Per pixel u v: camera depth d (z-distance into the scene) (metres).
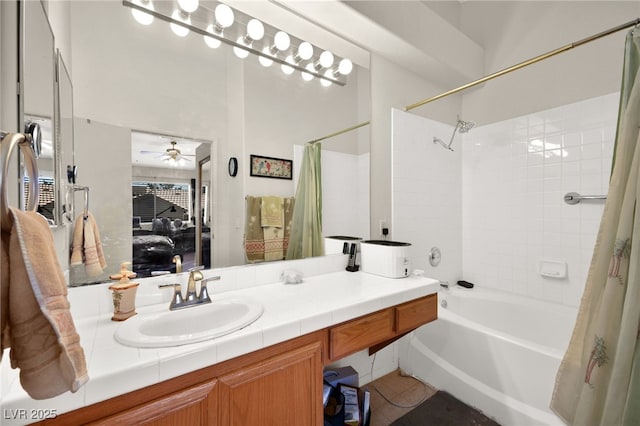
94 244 1.07
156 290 1.13
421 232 2.29
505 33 2.35
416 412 1.62
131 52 1.17
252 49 1.49
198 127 1.33
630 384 1.03
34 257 0.45
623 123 1.21
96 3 1.10
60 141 0.96
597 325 1.14
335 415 1.48
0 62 0.69
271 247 1.54
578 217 1.97
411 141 2.22
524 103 2.24
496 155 2.41
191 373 0.75
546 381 1.37
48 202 0.87
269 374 0.88
